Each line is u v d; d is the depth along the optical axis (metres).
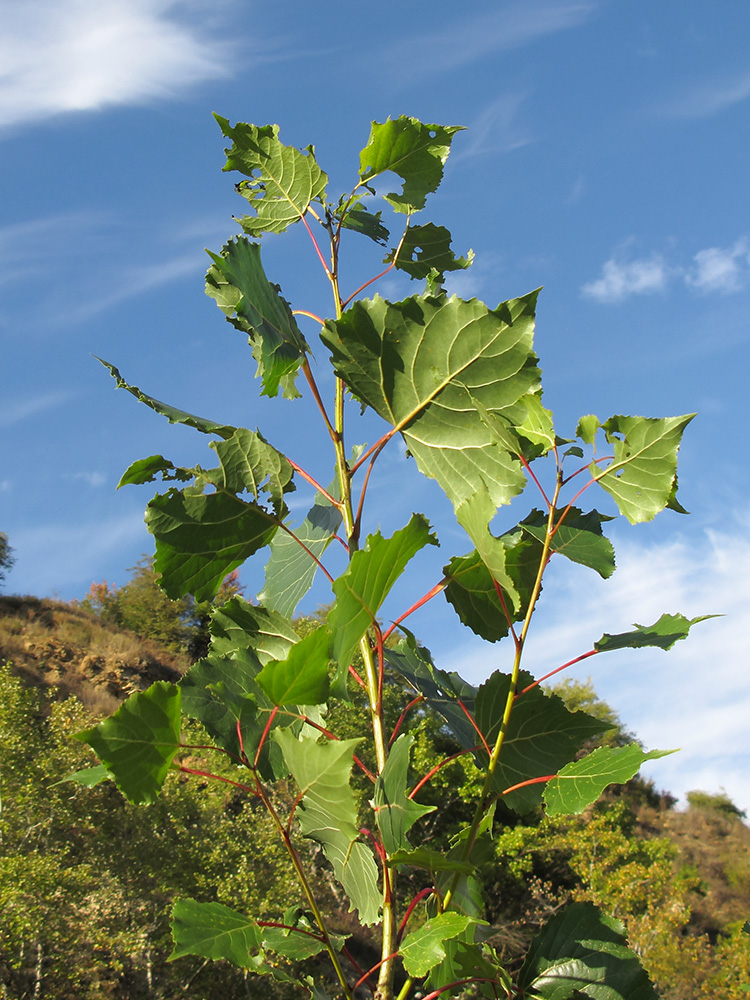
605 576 1.47
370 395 1.40
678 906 12.80
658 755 1.01
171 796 10.72
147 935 9.56
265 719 1.37
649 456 1.21
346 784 1.02
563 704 1.40
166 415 1.37
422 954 1.04
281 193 1.73
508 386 1.30
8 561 35.31
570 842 14.51
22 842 9.72
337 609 1.05
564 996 1.18
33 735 10.69
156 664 24.69
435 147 1.69
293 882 10.55
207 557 1.42
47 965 9.48
